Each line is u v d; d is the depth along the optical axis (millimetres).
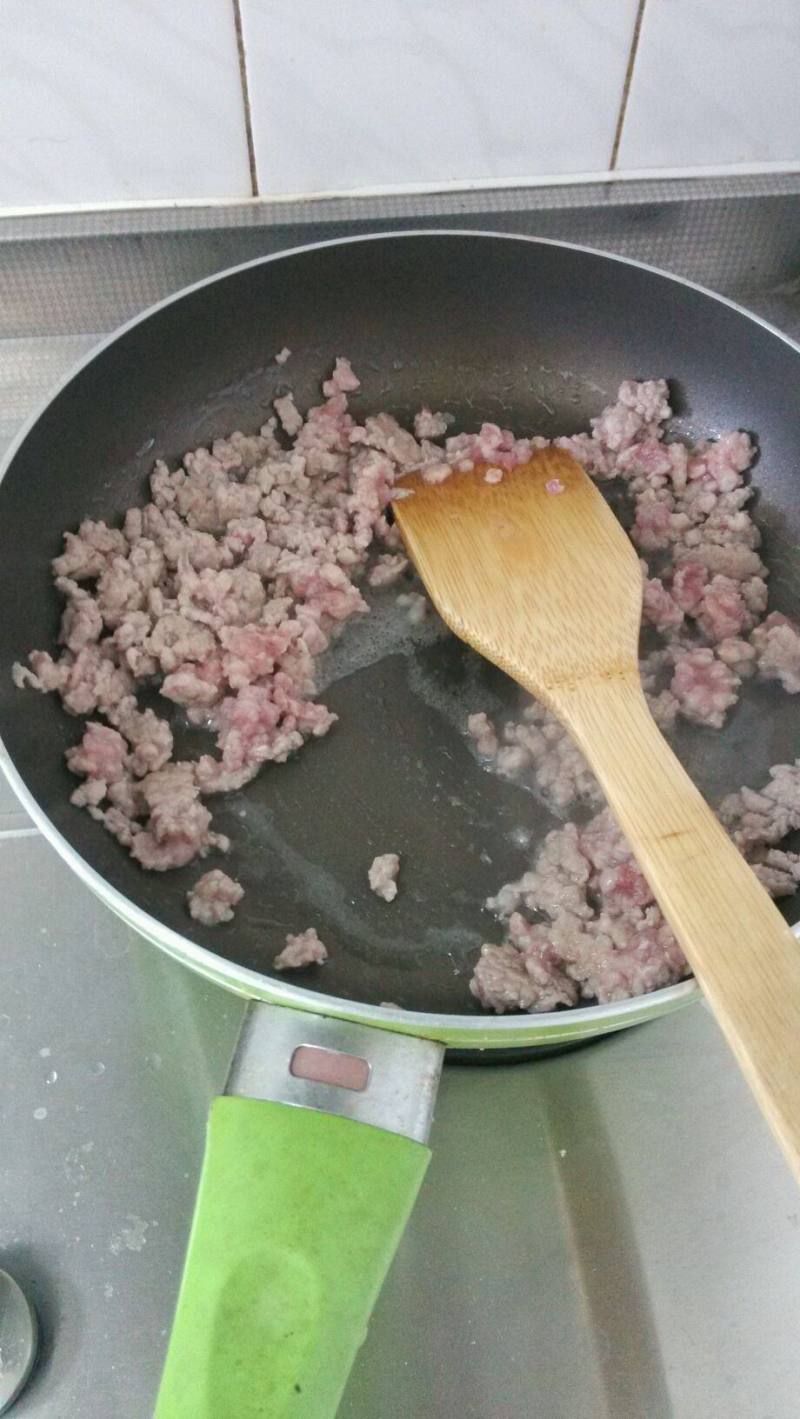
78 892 759
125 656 828
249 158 907
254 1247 550
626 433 957
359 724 840
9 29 794
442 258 920
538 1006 703
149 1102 686
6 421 973
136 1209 648
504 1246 648
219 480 923
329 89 867
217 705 835
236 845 779
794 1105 540
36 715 776
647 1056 722
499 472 903
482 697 856
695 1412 599
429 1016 587
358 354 974
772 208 976
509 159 941
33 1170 659
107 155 890
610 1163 678
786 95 910
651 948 703
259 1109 585
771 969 585
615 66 877
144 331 868
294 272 904
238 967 595
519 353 984
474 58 861
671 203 963
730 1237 654
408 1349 614
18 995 721
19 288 962
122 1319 614
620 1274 641
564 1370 611
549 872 760
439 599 821
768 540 924
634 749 712
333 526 917
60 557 833
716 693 832
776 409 917
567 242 973
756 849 763
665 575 921
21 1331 599
